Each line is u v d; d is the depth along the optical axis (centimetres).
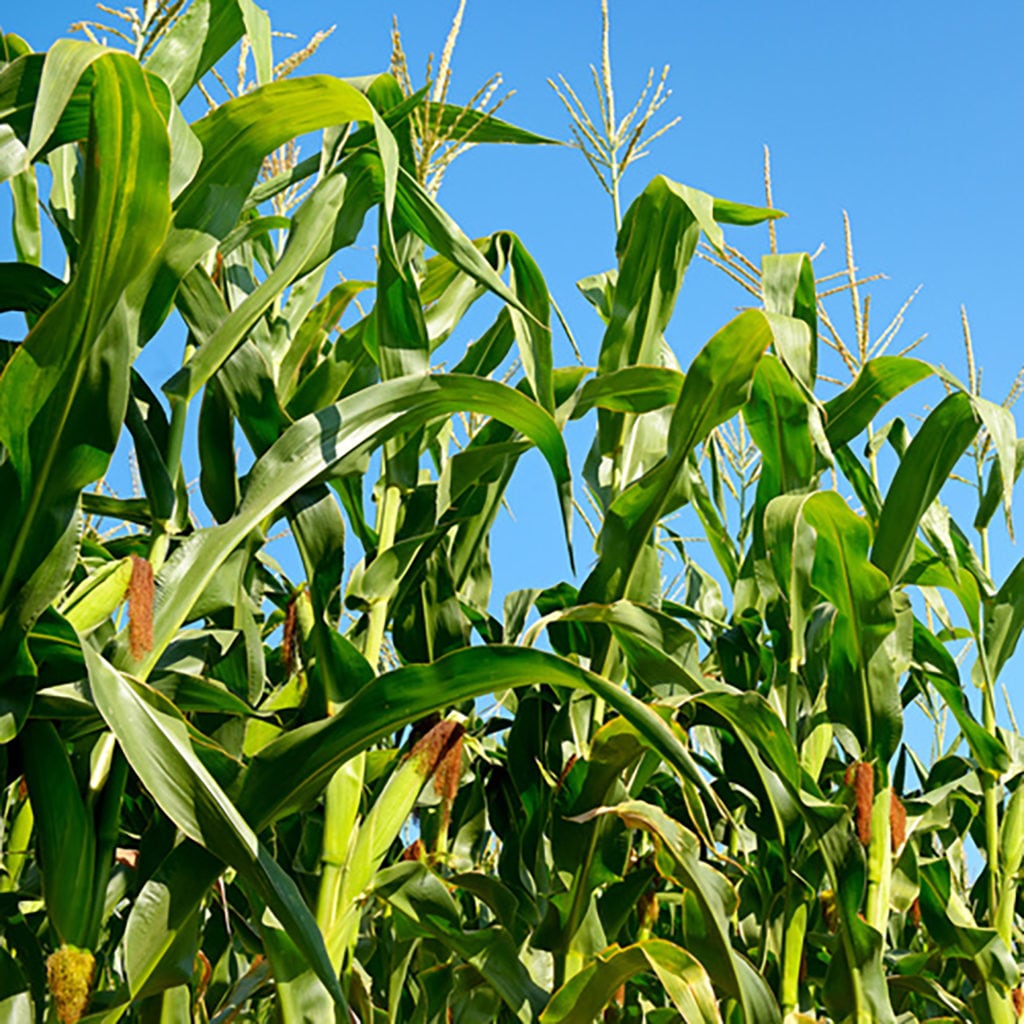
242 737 248
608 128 396
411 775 253
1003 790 383
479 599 352
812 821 285
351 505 290
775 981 327
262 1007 352
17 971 200
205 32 259
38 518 185
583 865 280
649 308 326
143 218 173
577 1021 259
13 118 195
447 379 248
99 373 184
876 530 340
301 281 312
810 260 356
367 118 218
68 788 194
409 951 302
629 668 304
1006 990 343
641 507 292
